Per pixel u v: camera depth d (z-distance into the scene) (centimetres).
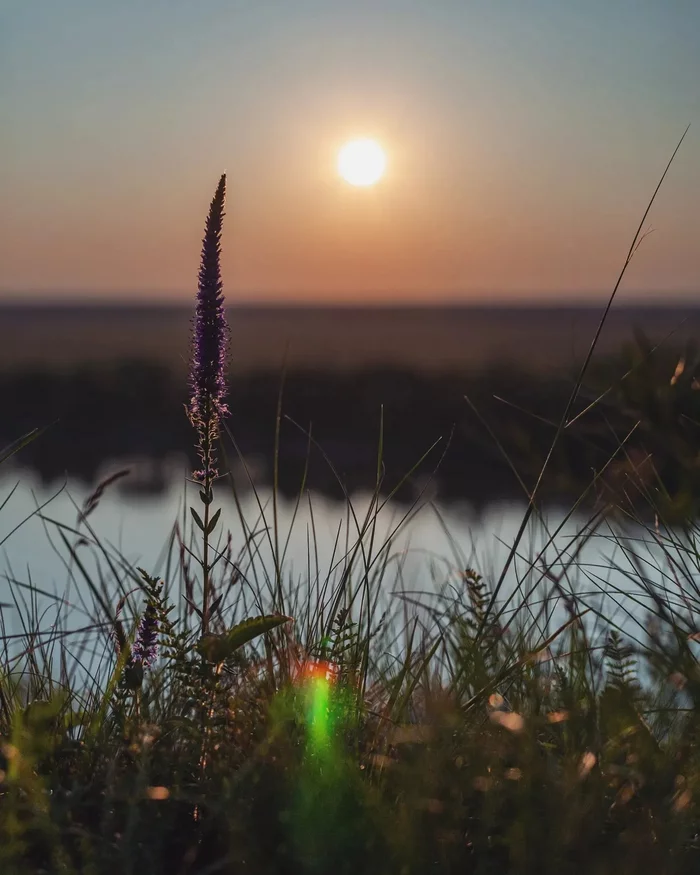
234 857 43
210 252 49
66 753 49
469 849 45
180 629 57
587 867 42
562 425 56
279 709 50
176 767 47
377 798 45
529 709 51
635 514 60
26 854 45
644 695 52
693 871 42
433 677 57
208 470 50
